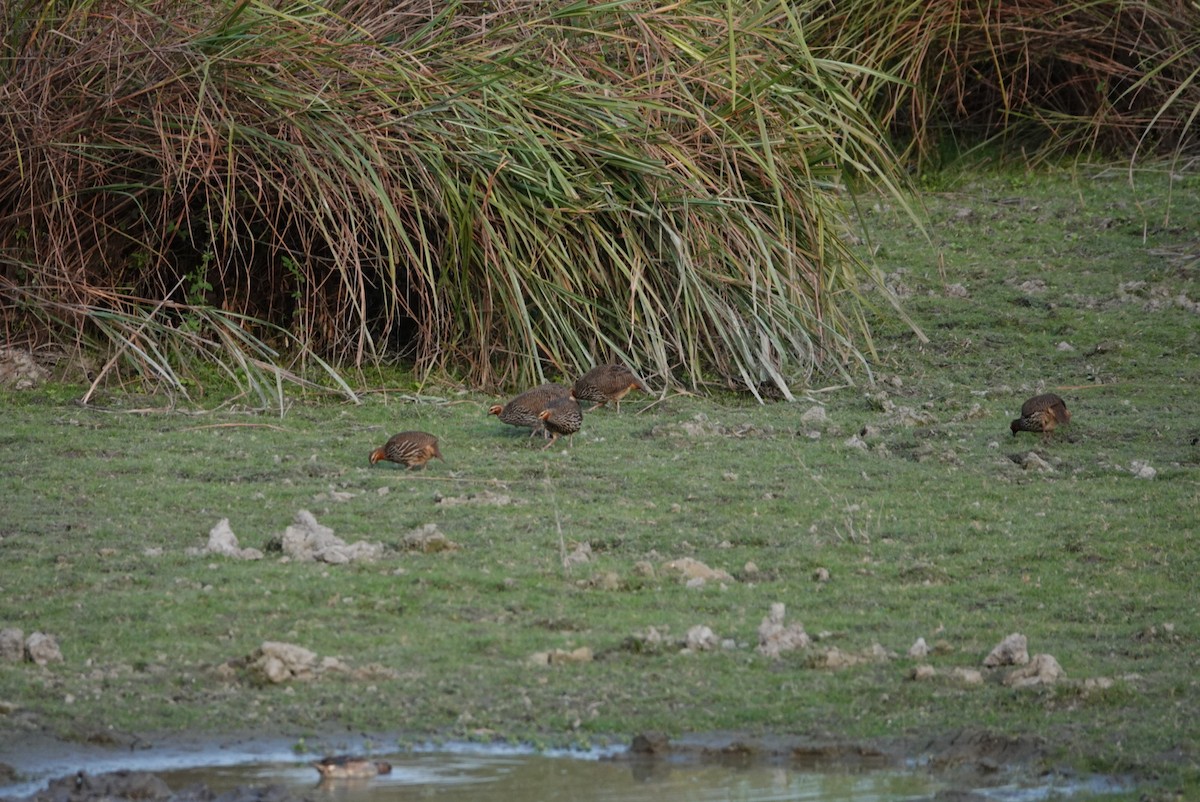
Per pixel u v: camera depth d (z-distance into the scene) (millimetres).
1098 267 40938
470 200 30156
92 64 29469
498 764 15000
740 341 31672
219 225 30922
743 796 14273
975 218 45312
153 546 20984
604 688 16781
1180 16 48031
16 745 15016
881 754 15422
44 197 30094
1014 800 14297
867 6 48188
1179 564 21359
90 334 30812
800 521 23203
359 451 26562
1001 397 31891
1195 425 29266
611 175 32312
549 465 25969
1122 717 16094
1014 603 19859
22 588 19062
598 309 32219
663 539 22078
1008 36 49719
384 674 16906
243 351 31172
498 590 19625
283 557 20641
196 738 15422
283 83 30188
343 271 29484
